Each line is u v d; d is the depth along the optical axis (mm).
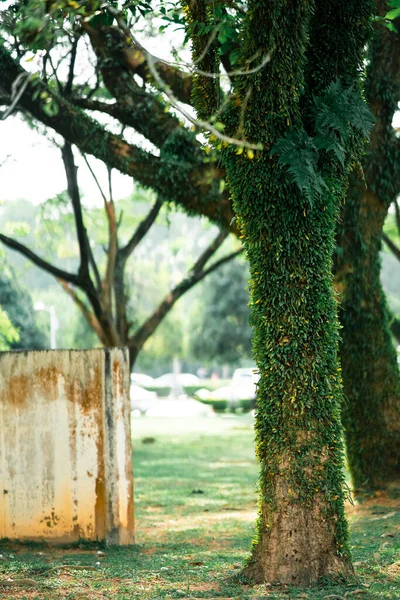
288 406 6211
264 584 6109
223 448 22953
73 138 10602
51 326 41375
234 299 46562
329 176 6379
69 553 8344
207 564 7453
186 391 61438
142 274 51875
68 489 8711
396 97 10844
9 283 32312
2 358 8898
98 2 6047
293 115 6289
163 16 8148
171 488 14867
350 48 6680
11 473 8812
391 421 11102
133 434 29594
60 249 22047
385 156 10820
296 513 6176
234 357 47094
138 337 18109
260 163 6266
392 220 22453
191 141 10602
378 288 11219
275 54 6188
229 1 7480
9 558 8000
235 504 12664
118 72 11008
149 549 8633
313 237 6277
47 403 8797
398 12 7828
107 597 6055
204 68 6797
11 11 7426
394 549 7625
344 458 6336
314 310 6250
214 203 10469
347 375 11148
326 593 5816
